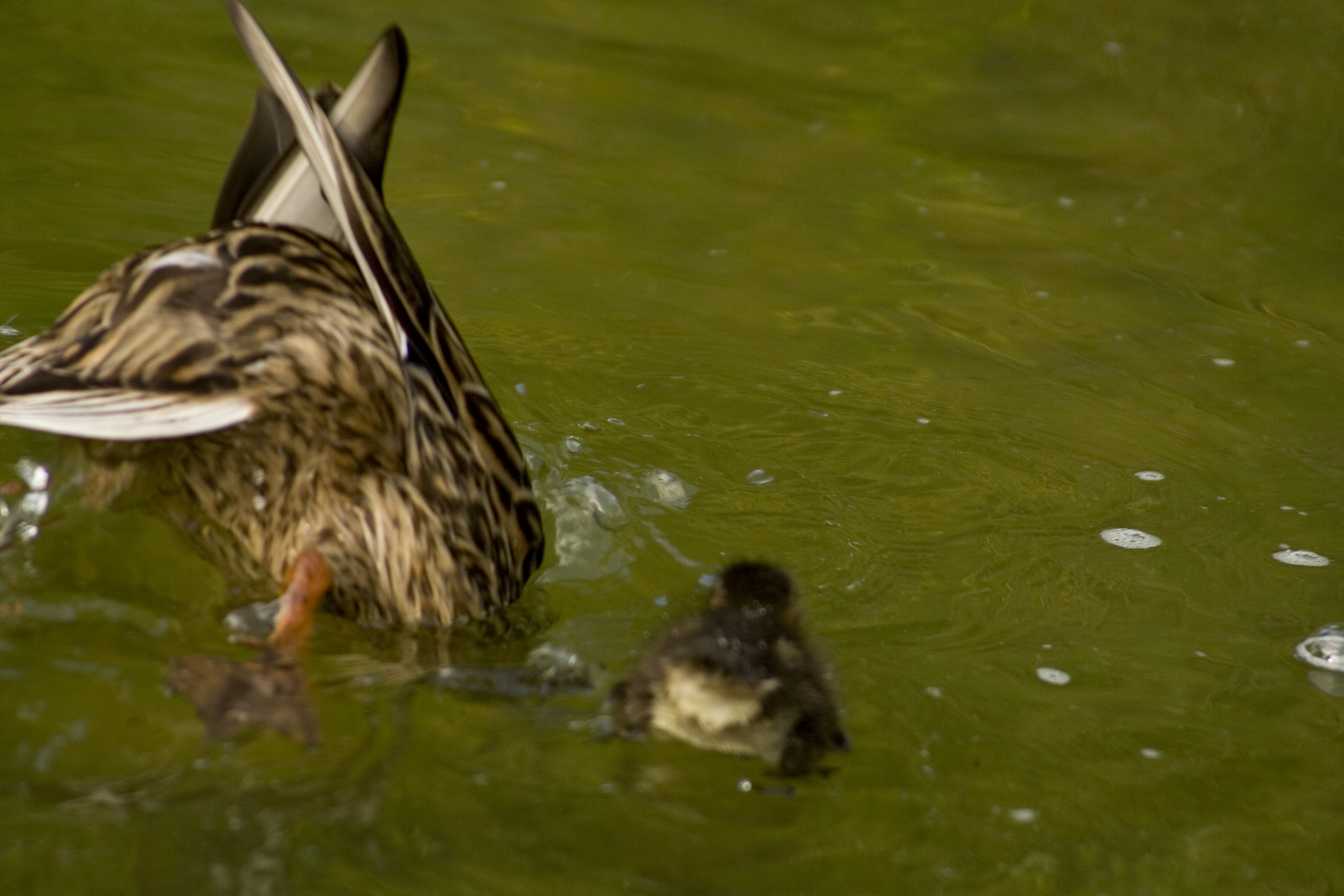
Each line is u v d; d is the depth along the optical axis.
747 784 7.60
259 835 6.73
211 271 7.82
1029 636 9.20
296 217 9.01
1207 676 8.88
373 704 7.86
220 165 15.15
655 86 18.69
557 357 12.41
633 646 8.84
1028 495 10.99
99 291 7.88
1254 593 9.87
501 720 7.86
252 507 8.47
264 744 7.33
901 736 8.09
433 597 8.68
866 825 7.38
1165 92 19.42
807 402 12.11
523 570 9.43
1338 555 10.40
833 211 15.85
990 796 7.66
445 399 8.65
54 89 16.61
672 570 9.76
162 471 8.40
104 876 6.38
